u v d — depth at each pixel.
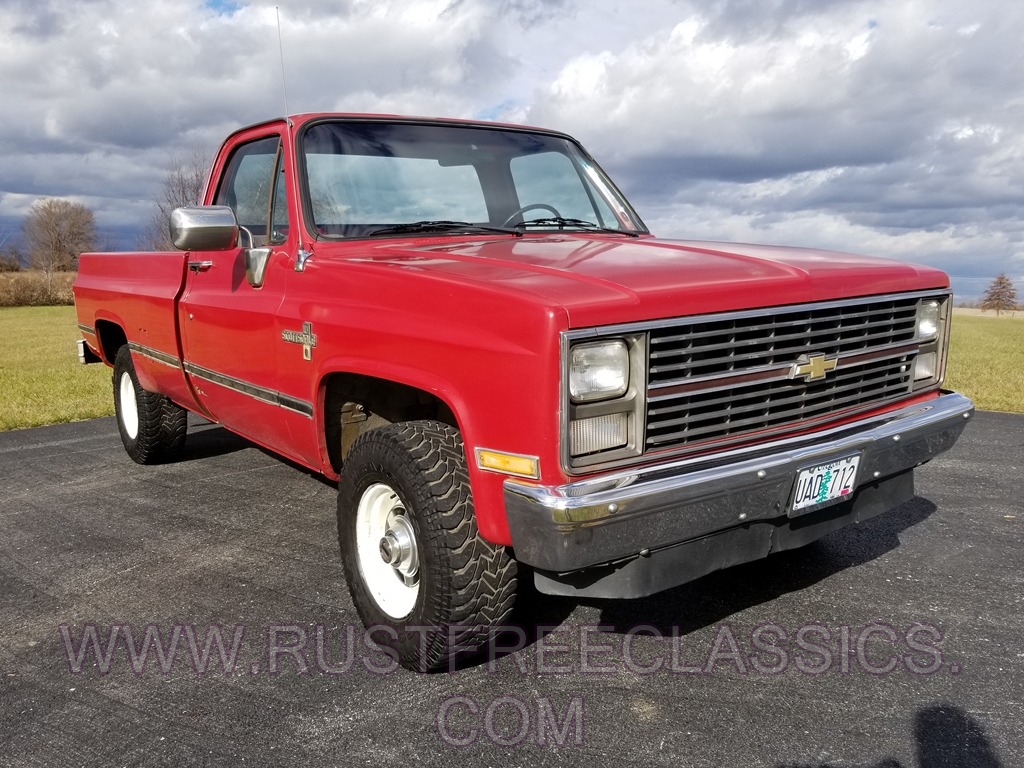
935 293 3.27
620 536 2.27
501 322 2.33
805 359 2.75
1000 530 4.12
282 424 3.52
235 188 4.04
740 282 2.59
